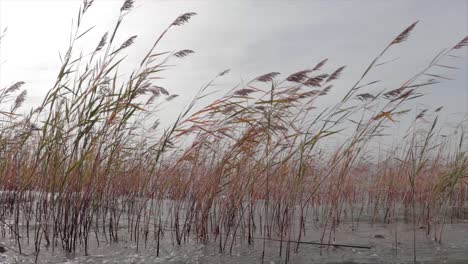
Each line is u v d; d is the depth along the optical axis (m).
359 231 5.50
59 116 4.54
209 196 4.90
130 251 4.18
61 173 4.52
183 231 4.98
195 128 4.40
